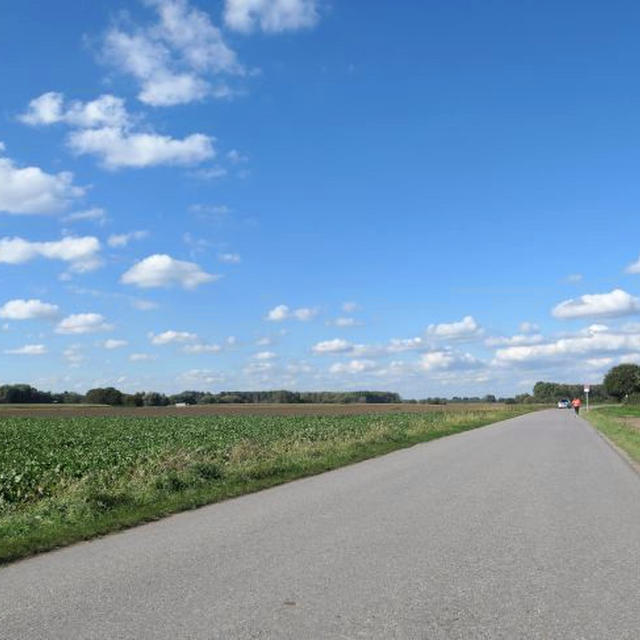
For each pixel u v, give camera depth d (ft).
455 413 223.51
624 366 474.49
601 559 26.18
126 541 30.01
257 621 18.71
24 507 42.80
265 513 36.91
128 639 17.34
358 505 39.40
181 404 476.13
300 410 297.33
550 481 50.37
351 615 19.26
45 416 245.86
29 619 19.01
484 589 21.97
